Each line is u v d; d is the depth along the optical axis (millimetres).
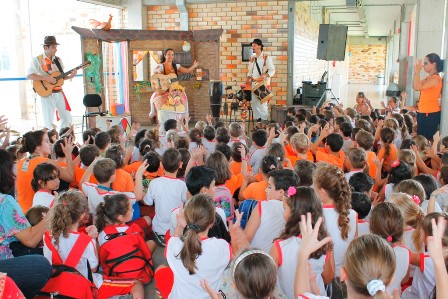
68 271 2484
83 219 2939
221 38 10891
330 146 4309
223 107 10836
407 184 2998
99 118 8375
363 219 2961
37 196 3248
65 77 7805
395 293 1665
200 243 2309
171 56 8641
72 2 11227
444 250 2000
